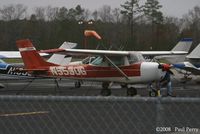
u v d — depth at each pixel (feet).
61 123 55.47
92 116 53.78
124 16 571.69
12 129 57.21
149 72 134.62
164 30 549.95
